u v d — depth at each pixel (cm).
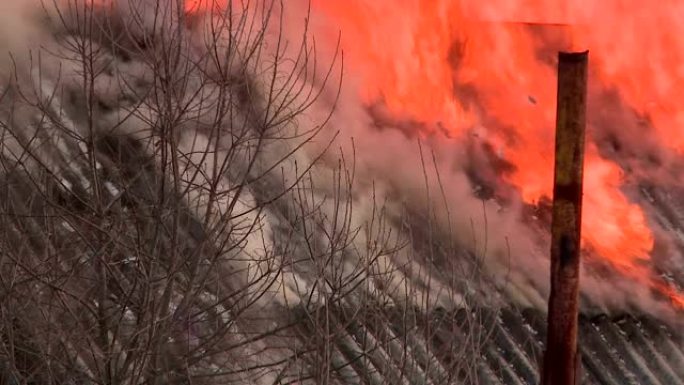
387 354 2025
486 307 2402
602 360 2430
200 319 1998
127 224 2055
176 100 1981
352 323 2159
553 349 1529
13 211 2042
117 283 1917
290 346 2052
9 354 1773
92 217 2014
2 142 1973
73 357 1922
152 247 2006
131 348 1892
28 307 1895
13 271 1852
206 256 2097
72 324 1925
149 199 2145
